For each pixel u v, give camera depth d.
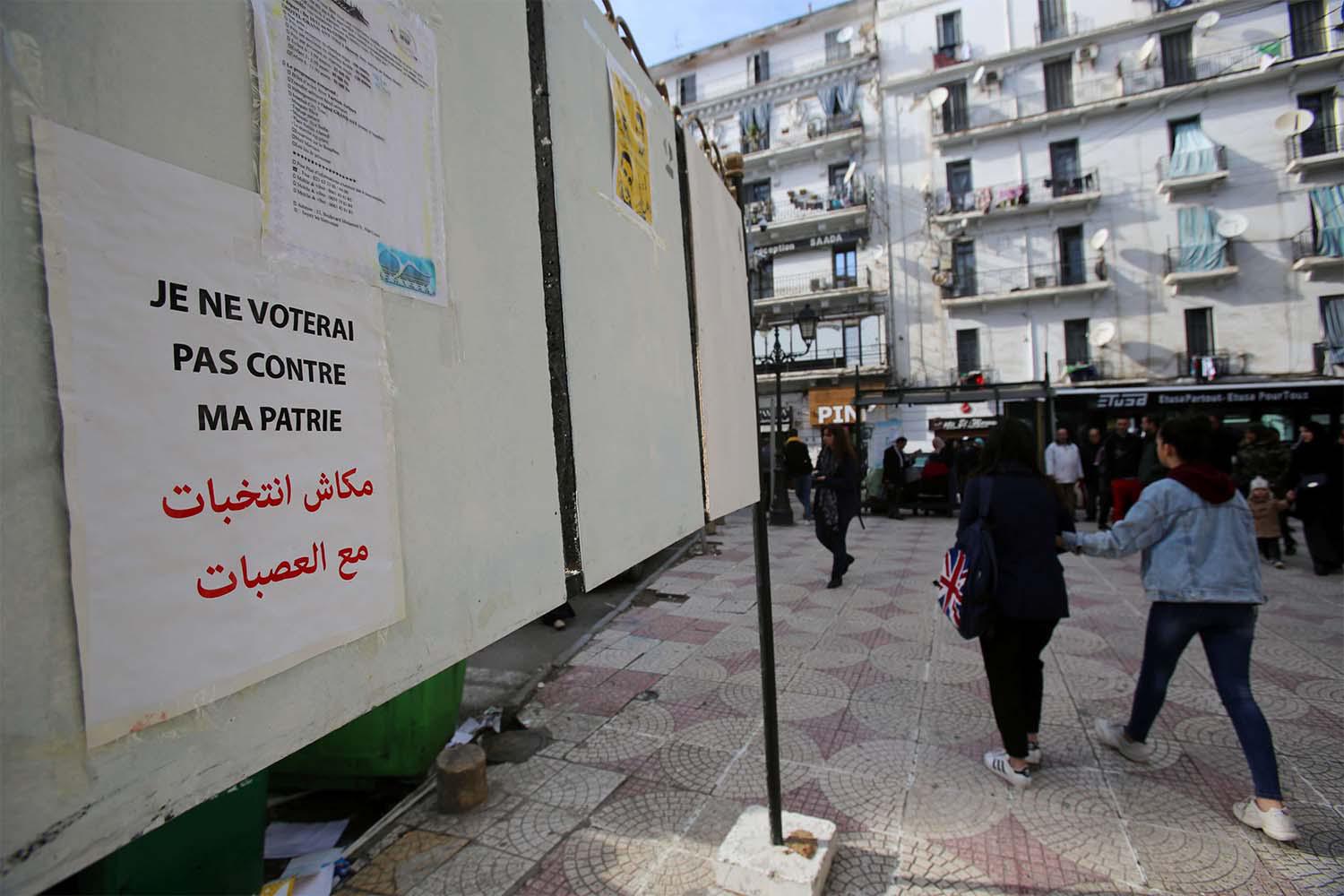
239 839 2.06
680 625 5.39
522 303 1.24
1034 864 2.34
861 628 5.11
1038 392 11.72
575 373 1.41
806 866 2.17
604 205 1.58
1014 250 22.34
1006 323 22.36
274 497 0.74
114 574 0.59
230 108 0.71
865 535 10.05
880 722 3.47
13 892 0.52
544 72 1.36
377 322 0.90
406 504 0.94
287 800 2.99
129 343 0.61
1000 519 2.82
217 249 0.69
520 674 4.40
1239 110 20.27
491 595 1.12
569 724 3.58
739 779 2.97
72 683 0.57
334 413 0.82
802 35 25.81
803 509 12.01
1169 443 2.84
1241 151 20.20
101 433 0.59
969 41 23.25
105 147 0.60
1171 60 21.14
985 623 2.77
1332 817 2.55
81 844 0.57
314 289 0.80
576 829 2.65
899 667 4.26
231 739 0.70
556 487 1.33
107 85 0.60
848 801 2.76
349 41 0.87
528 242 1.27
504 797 2.88
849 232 24.22
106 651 0.59
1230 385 14.32
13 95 0.54
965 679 4.01
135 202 0.62
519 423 1.21
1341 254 18.77
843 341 24.14
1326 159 18.97
